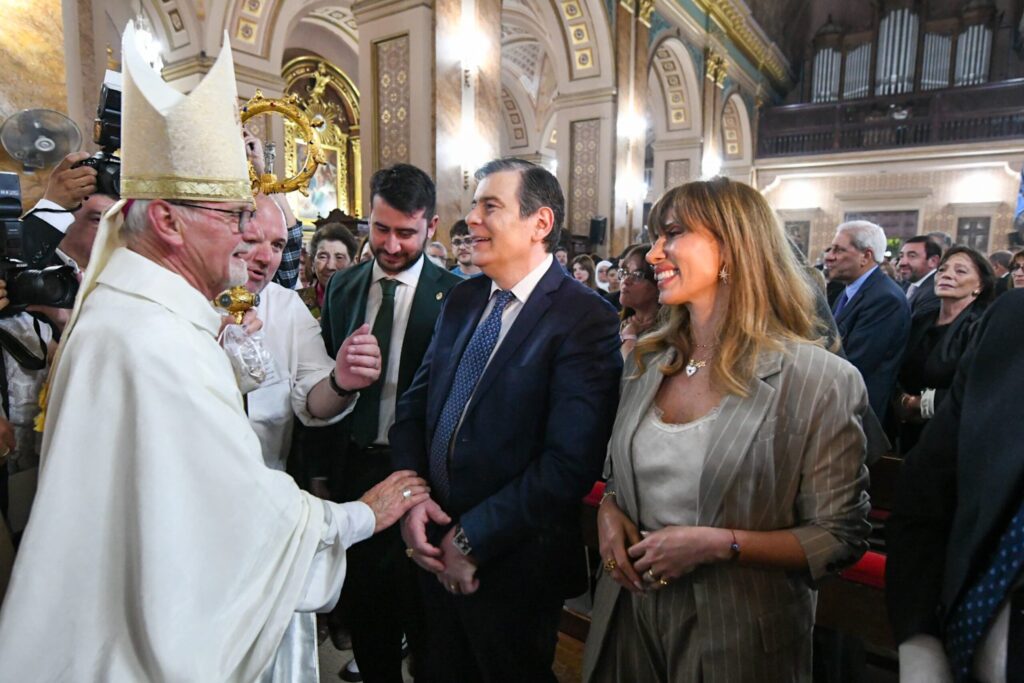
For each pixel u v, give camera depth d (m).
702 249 1.07
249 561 0.89
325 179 11.43
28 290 1.17
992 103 13.38
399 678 1.75
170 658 0.80
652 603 1.11
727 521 1.02
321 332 1.79
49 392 0.89
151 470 0.82
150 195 0.93
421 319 1.70
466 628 1.35
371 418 1.68
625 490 1.14
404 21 6.08
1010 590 0.73
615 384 1.32
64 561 0.81
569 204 9.66
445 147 6.18
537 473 1.24
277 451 1.56
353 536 1.09
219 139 0.95
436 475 1.40
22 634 0.78
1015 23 14.51
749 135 15.36
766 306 1.05
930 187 13.98
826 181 15.19
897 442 2.68
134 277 0.91
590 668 1.21
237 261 1.02
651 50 10.30
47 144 1.70
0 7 2.19
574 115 9.48
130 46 0.96
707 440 1.04
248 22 7.76
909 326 2.59
